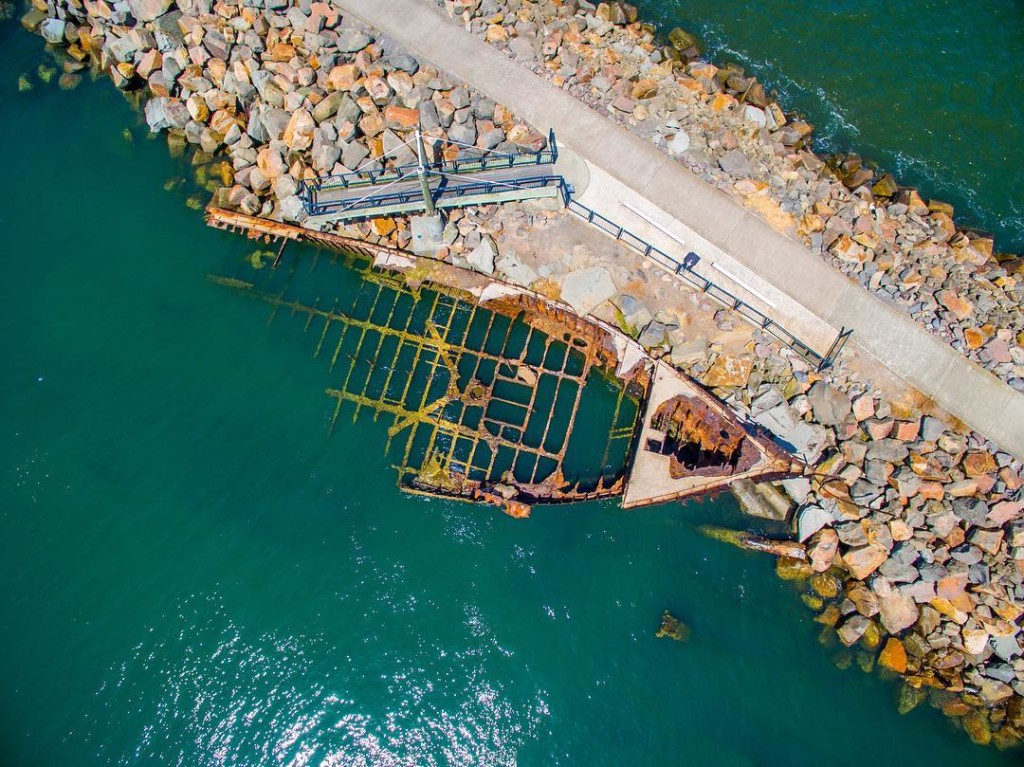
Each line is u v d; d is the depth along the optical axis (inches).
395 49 1432.1
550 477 1249.4
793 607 1211.2
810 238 1346.0
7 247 1392.7
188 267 1386.6
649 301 1312.7
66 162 1475.1
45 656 1133.1
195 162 1462.8
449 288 1343.5
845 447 1259.8
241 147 1425.9
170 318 1347.2
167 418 1278.3
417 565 1195.9
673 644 1176.2
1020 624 1184.2
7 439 1253.1
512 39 1451.8
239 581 1181.7
